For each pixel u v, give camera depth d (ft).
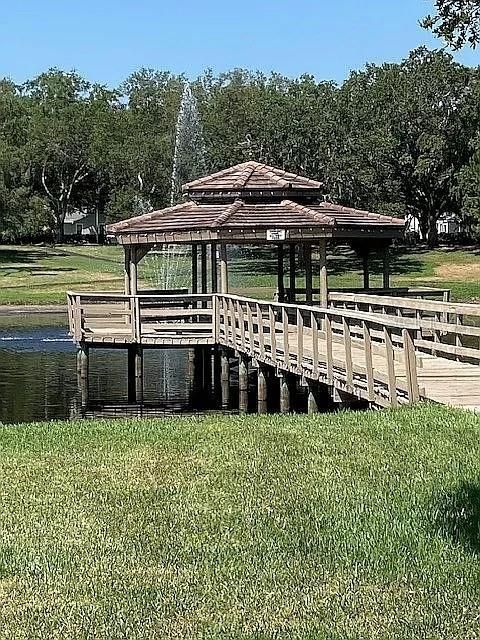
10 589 23.38
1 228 213.05
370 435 38.50
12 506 30.40
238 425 42.47
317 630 20.51
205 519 28.55
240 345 66.74
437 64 201.57
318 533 26.81
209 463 35.29
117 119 257.55
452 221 254.27
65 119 255.29
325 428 40.60
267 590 22.84
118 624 21.20
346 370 47.85
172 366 93.66
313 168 185.57
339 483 31.86
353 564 24.31
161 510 29.63
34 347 104.32
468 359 60.64
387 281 83.97
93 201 268.82
